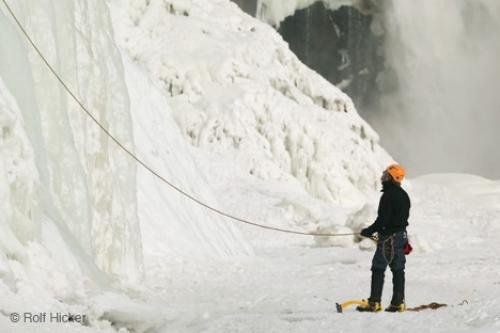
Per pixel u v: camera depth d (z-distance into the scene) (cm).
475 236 3512
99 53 1562
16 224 1004
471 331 895
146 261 1847
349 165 4822
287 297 1423
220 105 4753
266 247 3084
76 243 1216
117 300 1114
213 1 5766
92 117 1438
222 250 2245
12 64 1165
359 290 1564
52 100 1297
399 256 1153
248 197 4066
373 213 3200
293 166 4706
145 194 2072
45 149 1234
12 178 1011
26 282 944
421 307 1177
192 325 1045
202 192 2397
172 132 2427
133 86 2331
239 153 4600
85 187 1331
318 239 3133
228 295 1462
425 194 4891
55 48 1334
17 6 1266
